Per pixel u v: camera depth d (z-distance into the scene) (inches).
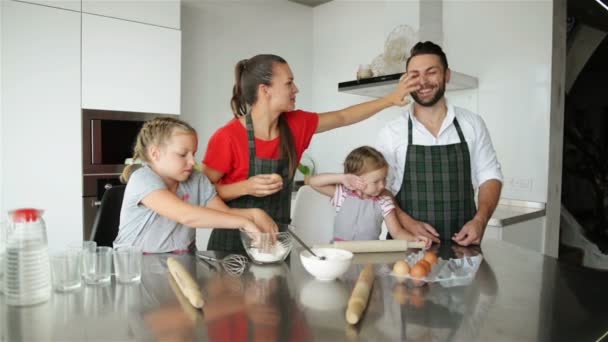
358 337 27.7
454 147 68.4
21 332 28.4
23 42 89.8
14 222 33.8
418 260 46.1
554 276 41.5
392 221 63.9
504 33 102.7
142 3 104.0
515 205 102.0
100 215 59.4
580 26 105.7
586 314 32.0
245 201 62.4
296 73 149.3
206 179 58.2
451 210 68.4
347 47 140.3
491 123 105.8
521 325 29.9
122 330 28.7
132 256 38.9
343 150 141.7
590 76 109.0
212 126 132.7
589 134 110.5
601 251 109.9
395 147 71.1
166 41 108.1
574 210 111.2
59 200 95.6
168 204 49.4
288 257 48.8
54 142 94.2
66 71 94.7
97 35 98.1
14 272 33.2
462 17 109.9
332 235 80.5
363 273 38.0
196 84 128.3
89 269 38.5
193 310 32.2
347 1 139.8
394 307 32.8
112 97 100.7
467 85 105.7
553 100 96.3
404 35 106.0
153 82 106.5
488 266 45.0
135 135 105.7
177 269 38.4
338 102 144.1
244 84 61.6
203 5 128.5
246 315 31.2
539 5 97.0
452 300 34.5
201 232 121.1
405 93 66.8
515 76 101.4
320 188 74.6
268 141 62.9
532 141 99.4
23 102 90.4
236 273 41.8
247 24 137.8
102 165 100.7
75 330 28.7
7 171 89.4
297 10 148.9
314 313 31.6
